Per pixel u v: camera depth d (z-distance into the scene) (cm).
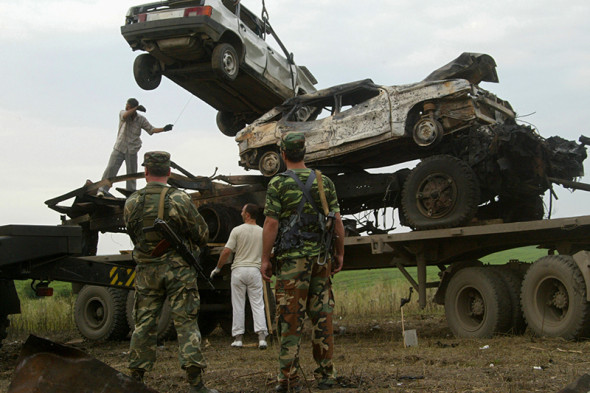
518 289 730
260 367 550
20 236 604
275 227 408
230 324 1016
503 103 936
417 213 860
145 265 421
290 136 420
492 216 971
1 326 759
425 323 992
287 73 1227
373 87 951
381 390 403
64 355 329
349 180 1018
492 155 826
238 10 1113
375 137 930
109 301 996
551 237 735
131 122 1115
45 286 708
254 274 773
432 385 415
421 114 917
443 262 852
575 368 474
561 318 674
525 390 394
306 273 404
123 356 741
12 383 322
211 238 1033
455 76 895
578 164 880
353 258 916
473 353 582
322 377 419
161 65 1115
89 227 1162
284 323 405
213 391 411
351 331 932
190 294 417
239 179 1025
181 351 407
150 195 426
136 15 1080
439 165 844
